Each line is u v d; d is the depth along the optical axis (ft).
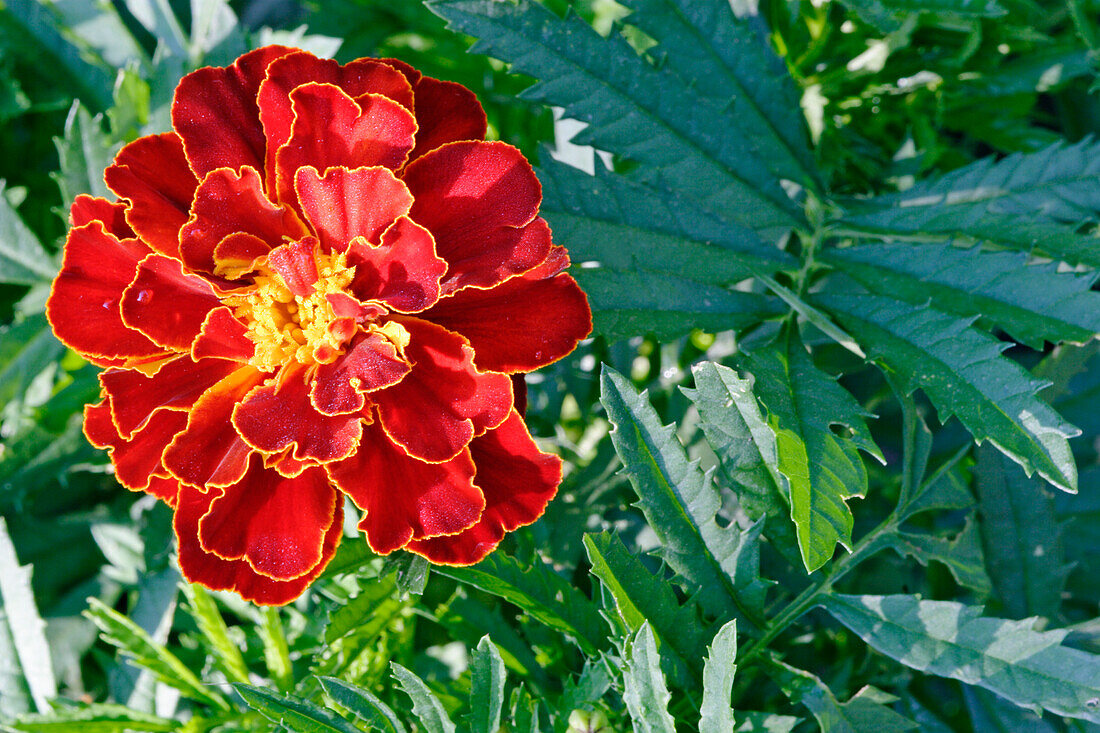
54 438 0.93
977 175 0.89
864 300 0.82
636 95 0.84
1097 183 0.87
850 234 0.86
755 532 0.80
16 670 0.86
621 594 0.78
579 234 0.83
